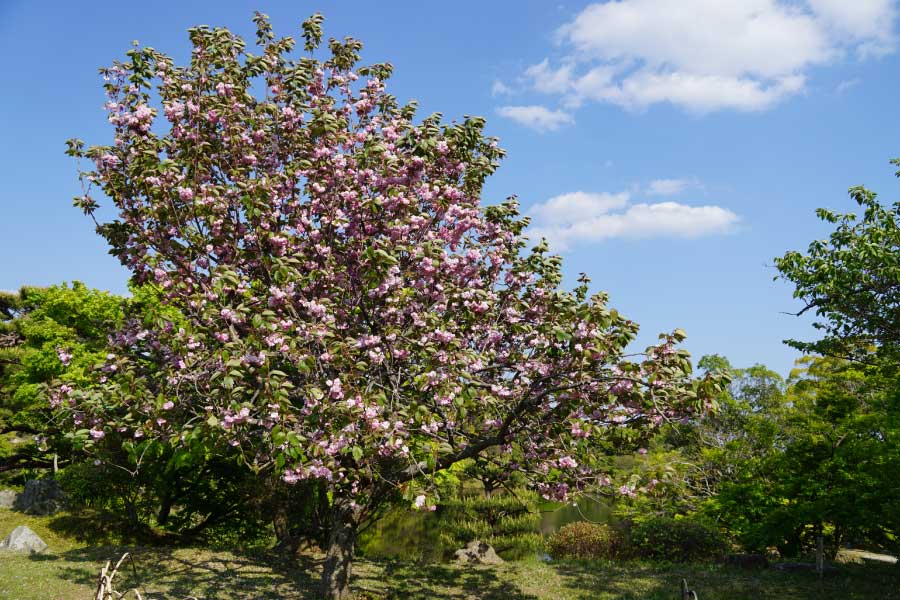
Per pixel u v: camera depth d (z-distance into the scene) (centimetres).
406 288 888
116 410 932
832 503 1367
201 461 1541
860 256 1340
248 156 923
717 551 1546
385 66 1105
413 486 848
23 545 1312
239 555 1325
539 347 952
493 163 1081
